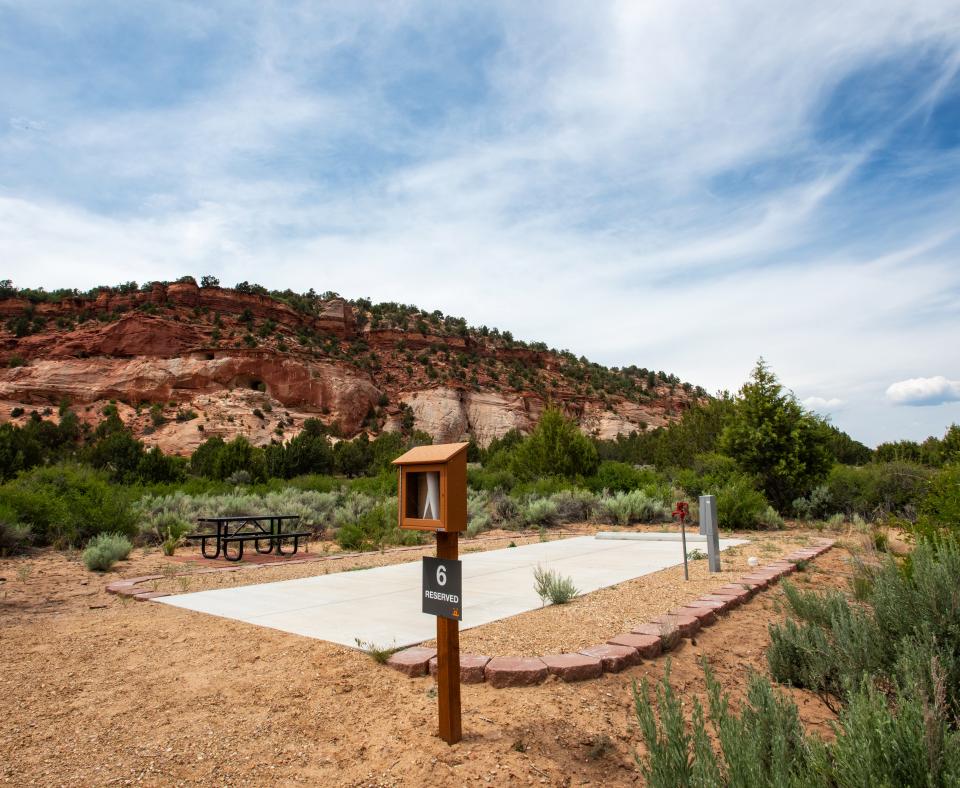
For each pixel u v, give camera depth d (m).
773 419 19.70
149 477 30.69
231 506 17.39
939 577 4.45
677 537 14.06
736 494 16.81
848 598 6.74
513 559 10.68
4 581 8.52
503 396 117.75
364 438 62.00
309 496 20.27
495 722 3.89
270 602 6.99
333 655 5.01
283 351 103.50
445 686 3.66
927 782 2.45
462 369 124.56
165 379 93.75
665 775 2.69
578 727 3.87
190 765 3.39
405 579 8.63
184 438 81.38
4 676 4.62
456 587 3.55
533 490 22.84
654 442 60.12
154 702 4.18
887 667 4.32
